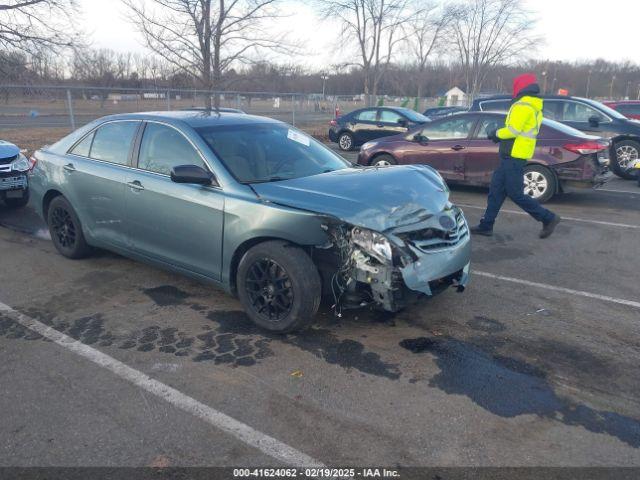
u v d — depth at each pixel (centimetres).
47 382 348
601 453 283
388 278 366
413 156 986
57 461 276
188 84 1856
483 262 590
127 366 368
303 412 317
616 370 364
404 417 312
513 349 393
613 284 525
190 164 453
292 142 503
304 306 387
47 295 492
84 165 537
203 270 446
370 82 3064
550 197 877
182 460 277
